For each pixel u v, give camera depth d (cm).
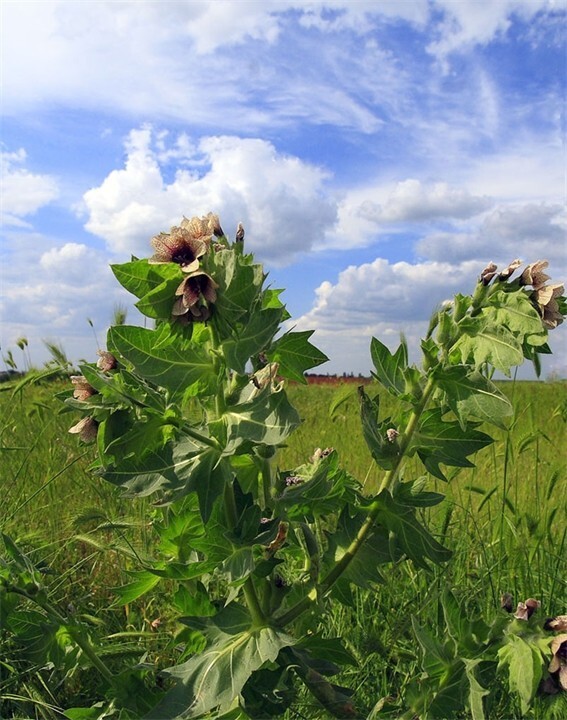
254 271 31
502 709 44
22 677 49
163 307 30
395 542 37
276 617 35
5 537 38
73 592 60
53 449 88
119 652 41
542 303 34
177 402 32
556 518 73
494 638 34
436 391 37
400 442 38
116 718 38
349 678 50
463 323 34
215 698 30
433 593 55
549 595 58
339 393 78
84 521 53
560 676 31
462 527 68
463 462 38
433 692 34
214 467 31
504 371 32
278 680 34
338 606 55
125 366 36
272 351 39
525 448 76
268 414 31
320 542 46
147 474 31
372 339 37
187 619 34
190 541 32
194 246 31
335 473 40
